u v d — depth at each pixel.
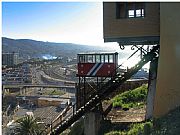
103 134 12.76
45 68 147.25
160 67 10.94
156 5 11.88
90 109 13.80
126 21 12.34
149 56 13.52
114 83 13.62
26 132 29.05
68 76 120.06
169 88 10.75
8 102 80.00
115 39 12.58
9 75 101.44
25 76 116.50
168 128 8.71
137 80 21.28
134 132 11.09
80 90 17.59
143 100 16.95
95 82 17.42
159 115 10.92
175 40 10.60
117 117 14.24
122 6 12.44
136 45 13.72
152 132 9.31
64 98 81.06
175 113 9.66
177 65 10.58
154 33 11.95
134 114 14.39
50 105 73.38
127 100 17.47
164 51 10.84
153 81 13.41
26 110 70.88
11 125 36.41
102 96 13.78
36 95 89.81
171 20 10.66
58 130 15.16
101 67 13.96
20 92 93.06
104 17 12.62
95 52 14.12
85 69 14.30
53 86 105.50
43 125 32.12
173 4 10.61
